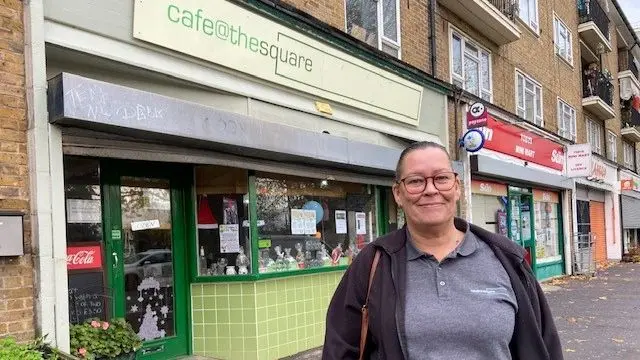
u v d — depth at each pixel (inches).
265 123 236.1
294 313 270.5
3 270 150.5
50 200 160.6
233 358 248.1
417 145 90.1
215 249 258.4
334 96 297.7
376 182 339.9
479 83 492.4
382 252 88.9
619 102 1069.1
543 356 83.3
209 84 227.1
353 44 304.2
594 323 352.8
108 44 188.4
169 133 190.9
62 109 156.9
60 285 161.2
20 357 138.8
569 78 754.8
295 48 268.5
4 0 155.6
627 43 1145.4
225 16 230.5
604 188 847.7
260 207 264.2
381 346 83.6
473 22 469.4
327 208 312.2
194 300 253.6
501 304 81.3
